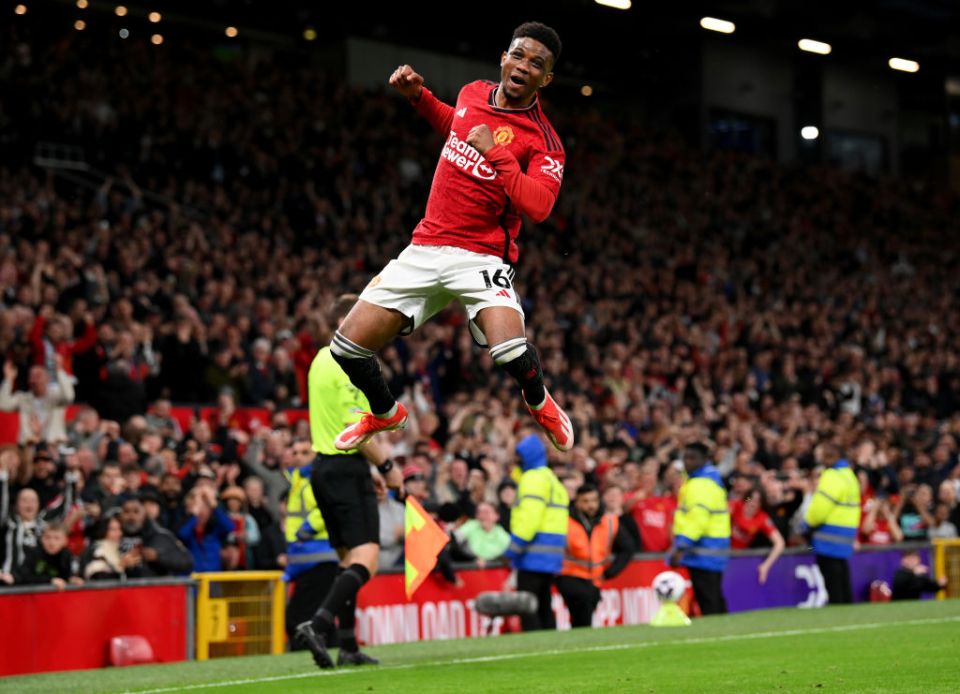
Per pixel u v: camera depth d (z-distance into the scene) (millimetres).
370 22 83500
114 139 55656
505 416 41344
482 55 89312
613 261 65625
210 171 57062
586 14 82375
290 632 23297
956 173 97312
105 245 43000
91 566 24547
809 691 14164
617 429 43125
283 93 66812
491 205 13875
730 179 82625
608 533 29141
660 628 24844
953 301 79688
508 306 13898
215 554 27734
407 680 15977
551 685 15141
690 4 77812
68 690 16484
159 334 38969
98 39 63906
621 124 84312
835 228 83000
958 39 89125
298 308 43375
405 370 42719
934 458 46781
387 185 63812
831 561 33562
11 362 32125
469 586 29141
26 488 25578
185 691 15406
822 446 34188
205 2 78875
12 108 53719
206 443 32062
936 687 14328
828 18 82375
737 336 61312
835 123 95875
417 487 29312
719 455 41688
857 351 61719
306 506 23281
